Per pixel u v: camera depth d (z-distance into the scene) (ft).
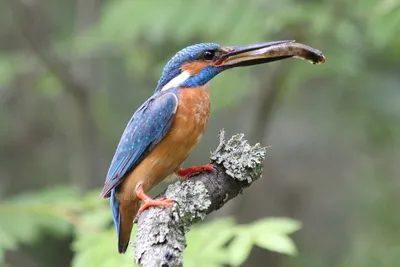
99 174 48.52
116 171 21.53
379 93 41.86
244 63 22.11
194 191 17.20
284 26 36.55
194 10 37.29
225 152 17.79
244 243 23.40
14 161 51.39
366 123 43.16
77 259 24.18
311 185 48.37
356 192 46.83
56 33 46.91
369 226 44.80
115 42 40.78
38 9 44.86
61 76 43.93
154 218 16.38
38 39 44.37
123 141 21.76
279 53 21.45
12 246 26.71
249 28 36.55
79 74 45.50
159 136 21.20
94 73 47.39
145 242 16.19
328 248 46.21
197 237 24.36
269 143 48.49
